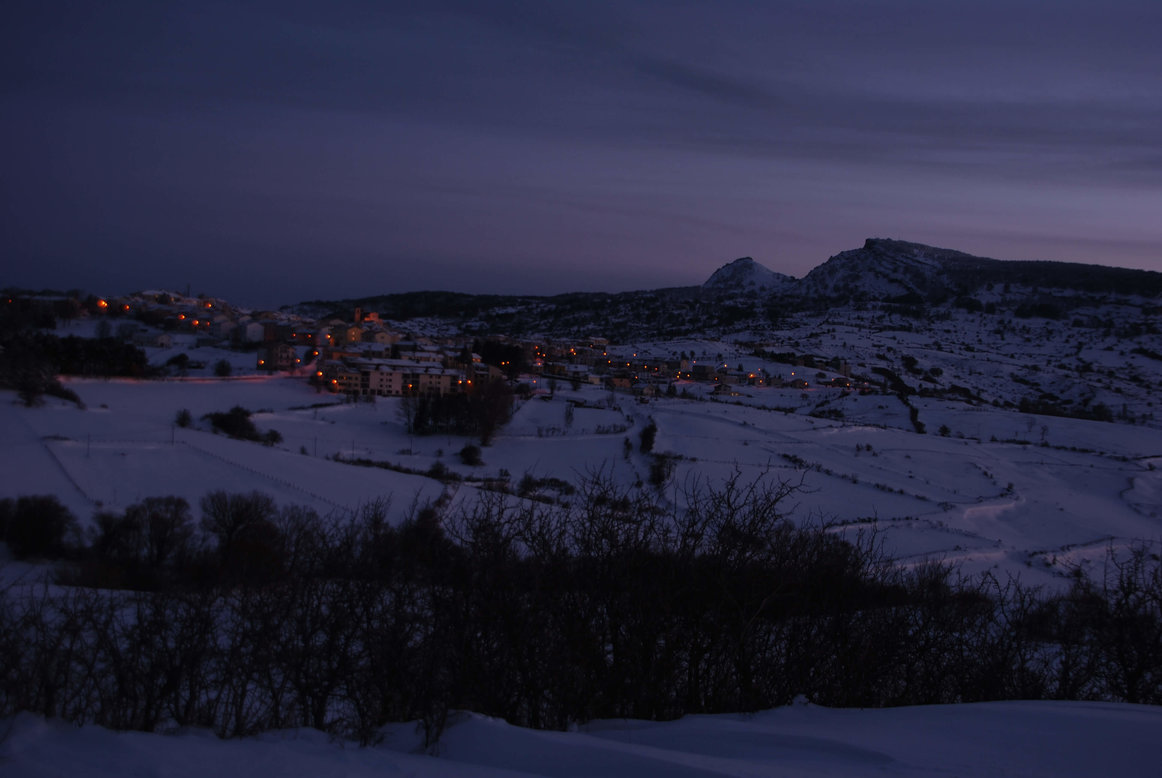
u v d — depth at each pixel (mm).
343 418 60906
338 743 4574
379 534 6426
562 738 4633
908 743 4582
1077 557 31828
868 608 6730
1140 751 4328
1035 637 7652
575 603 5934
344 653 5738
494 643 5801
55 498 24625
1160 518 43750
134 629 5691
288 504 30438
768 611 6262
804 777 3887
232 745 4355
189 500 30828
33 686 5125
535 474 45562
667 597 5926
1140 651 7051
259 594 6141
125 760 3883
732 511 6477
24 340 62250
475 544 5945
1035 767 4090
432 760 4262
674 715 5898
